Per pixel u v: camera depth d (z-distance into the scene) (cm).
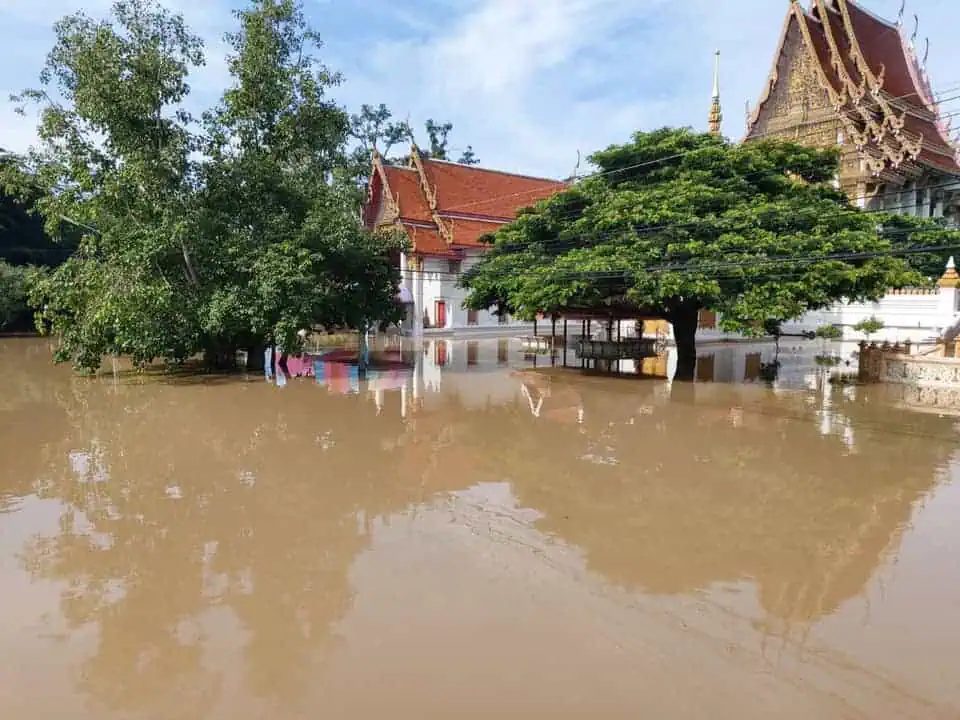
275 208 2473
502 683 582
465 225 4247
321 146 2645
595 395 2084
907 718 530
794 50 3553
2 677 596
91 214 2186
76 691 576
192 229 2198
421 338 4084
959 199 3697
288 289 2195
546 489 1151
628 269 1861
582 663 613
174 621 699
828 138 3434
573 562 843
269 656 630
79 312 2283
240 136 2505
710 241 1980
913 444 1436
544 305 2072
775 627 678
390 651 636
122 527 970
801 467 1268
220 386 2239
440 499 1100
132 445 1451
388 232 2900
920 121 3569
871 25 3756
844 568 821
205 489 1150
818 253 1783
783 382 2323
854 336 3284
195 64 2292
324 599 746
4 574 813
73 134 2231
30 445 1448
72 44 2123
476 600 741
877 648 635
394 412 1817
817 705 547
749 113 3781
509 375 2562
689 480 1196
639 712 540
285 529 963
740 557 856
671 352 3294
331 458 1350
